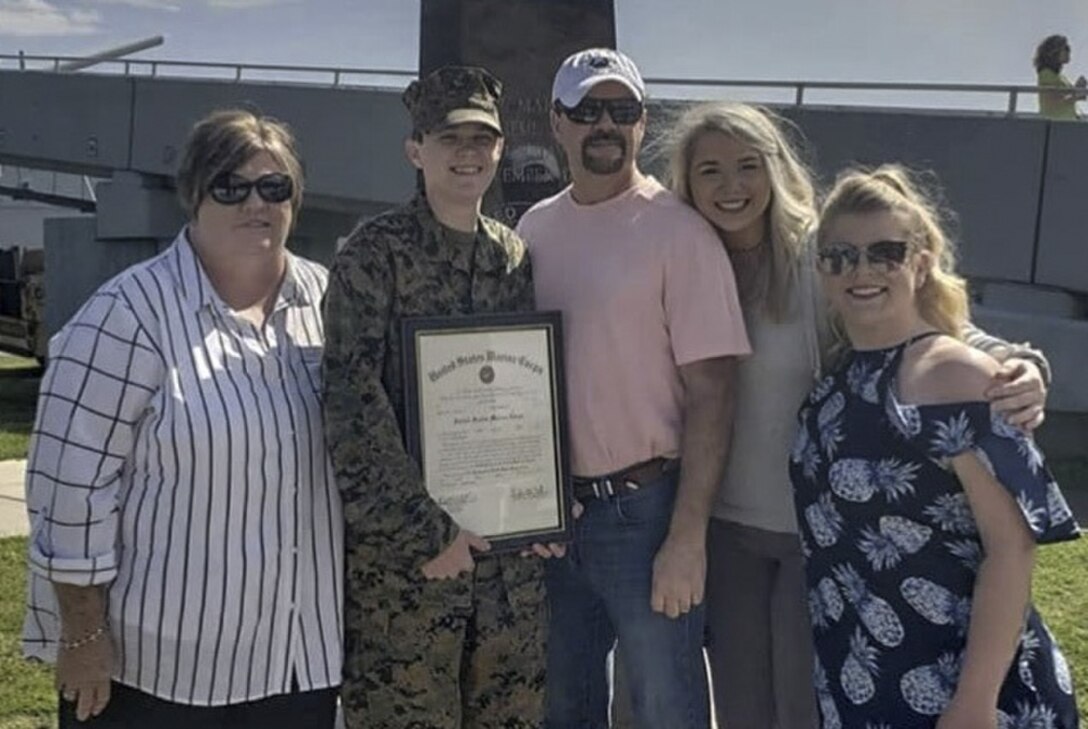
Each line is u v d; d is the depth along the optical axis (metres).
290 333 3.01
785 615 3.59
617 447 3.44
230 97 24.97
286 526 2.89
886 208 2.86
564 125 3.47
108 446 2.76
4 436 11.90
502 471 3.27
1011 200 13.80
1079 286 13.31
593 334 3.40
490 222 3.36
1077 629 5.95
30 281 21.95
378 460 3.01
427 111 3.15
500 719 3.34
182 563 2.79
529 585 3.36
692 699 3.54
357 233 3.14
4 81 29.69
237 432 2.80
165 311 2.80
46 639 2.96
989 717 2.68
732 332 3.36
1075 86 13.83
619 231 3.44
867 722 2.85
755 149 3.38
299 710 3.02
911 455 2.74
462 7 6.13
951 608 2.75
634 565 3.48
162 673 2.84
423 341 3.14
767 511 3.54
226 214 2.88
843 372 2.96
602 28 6.41
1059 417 12.41
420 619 3.17
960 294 2.96
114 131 27.38
